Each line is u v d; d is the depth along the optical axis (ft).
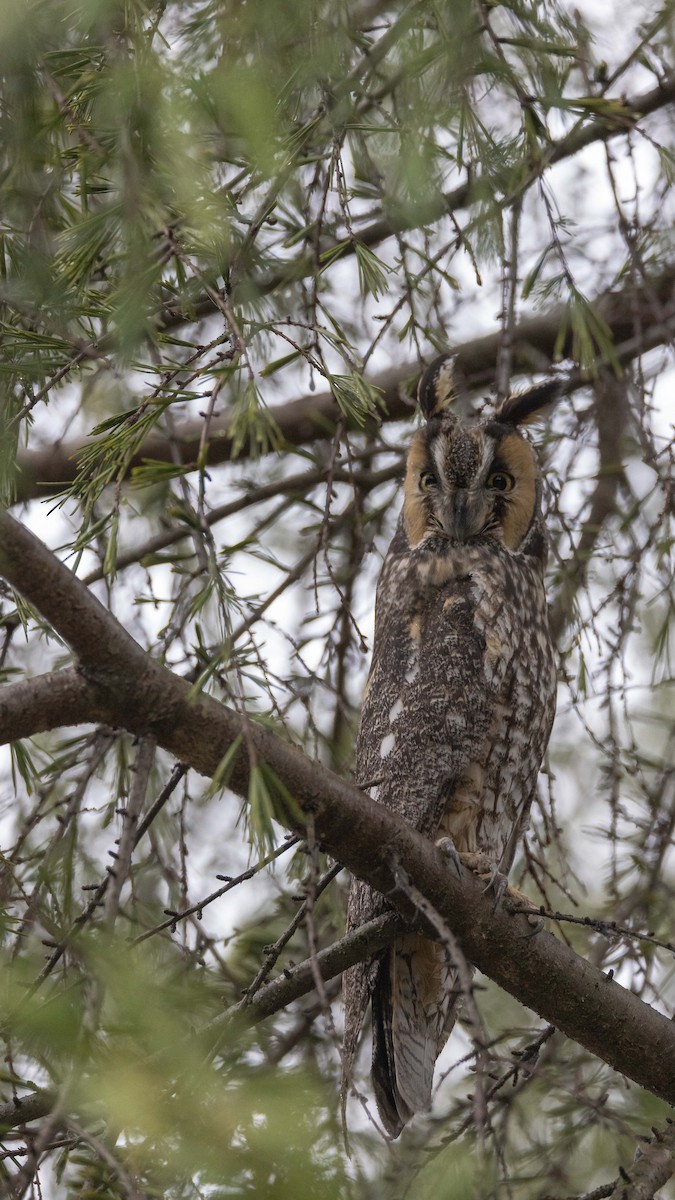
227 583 22.63
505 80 23.59
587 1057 28.32
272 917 30.66
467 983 18.01
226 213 20.49
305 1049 29.43
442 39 21.76
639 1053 24.25
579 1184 29.17
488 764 29.81
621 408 34.81
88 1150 19.26
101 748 21.68
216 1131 14.57
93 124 20.76
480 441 31.83
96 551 29.22
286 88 20.63
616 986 24.17
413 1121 28.78
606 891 31.60
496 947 23.53
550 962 23.75
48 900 24.17
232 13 20.65
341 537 37.50
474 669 29.71
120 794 27.45
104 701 19.60
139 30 19.63
